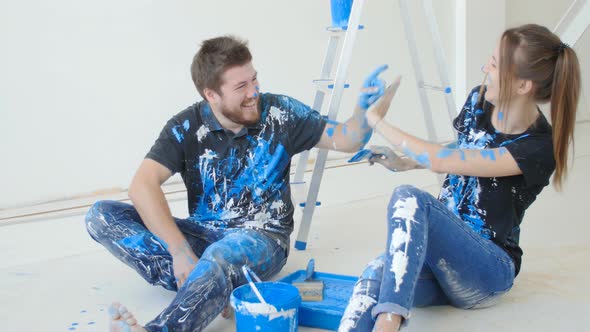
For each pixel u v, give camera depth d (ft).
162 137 6.92
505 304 6.51
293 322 5.35
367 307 5.01
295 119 7.06
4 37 12.31
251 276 6.23
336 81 8.51
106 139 13.73
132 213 7.20
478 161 5.72
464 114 6.54
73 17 12.91
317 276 6.98
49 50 12.78
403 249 5.00
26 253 9.29
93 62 13.29
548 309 6.34
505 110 5.96
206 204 7.14
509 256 6.06
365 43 16.79
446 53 18.33
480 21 18.15
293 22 15.53
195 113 6.99
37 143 12.96
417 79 10.24
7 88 12.49
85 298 7.21
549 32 5.68
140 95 13.94
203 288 5.55
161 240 6.85
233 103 6.53
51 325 6.45
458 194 6.29
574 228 9.14
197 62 6.61
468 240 5.58
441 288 6.25
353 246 8.80
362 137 7.02
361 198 11.94
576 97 5.61
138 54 13.75
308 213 8.61
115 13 13.34
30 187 12.99
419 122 18.24
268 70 15.38
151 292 7.36
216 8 14.44
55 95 12.99
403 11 9.87
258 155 6.97
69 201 13.28
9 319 6.64
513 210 6.02
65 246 9.62
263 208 7.02
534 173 5.70
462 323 6.06
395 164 7.05
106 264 8.55
